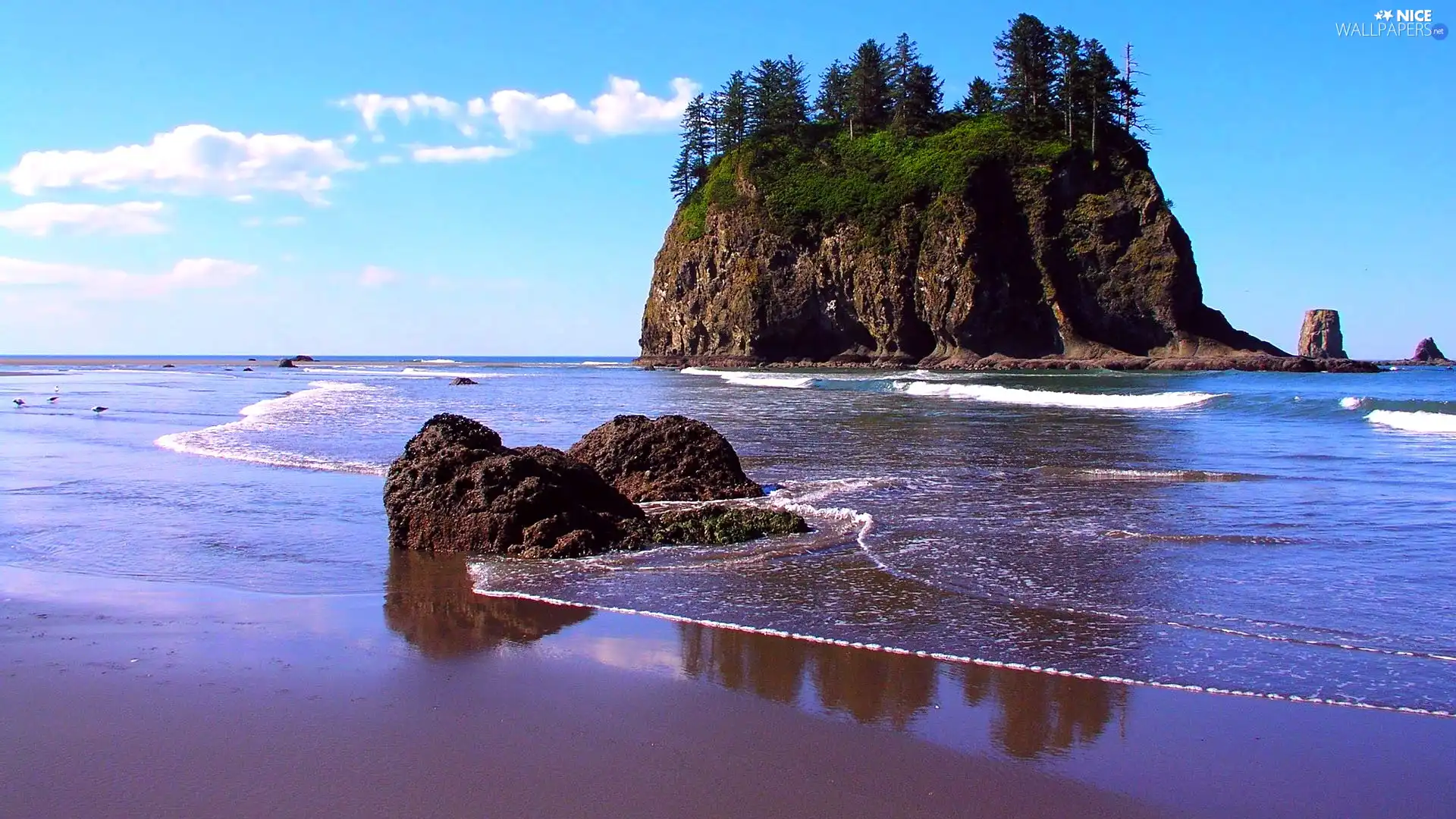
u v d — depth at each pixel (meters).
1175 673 5.31
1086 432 20.30
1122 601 6.78
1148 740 4.45
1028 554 8.38
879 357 89.12
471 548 8.94
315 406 29.16
